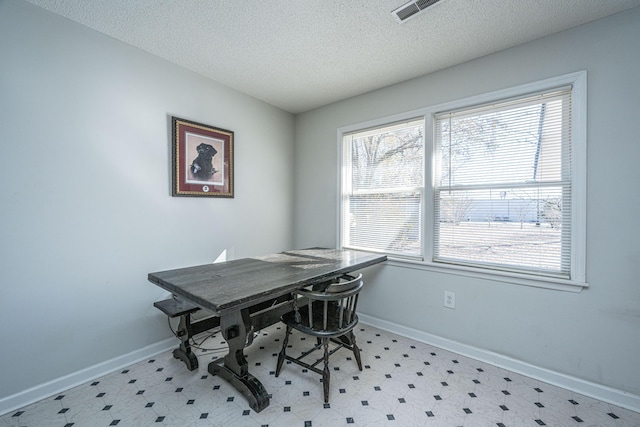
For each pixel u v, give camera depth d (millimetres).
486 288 2088
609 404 1625
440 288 2305
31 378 1621
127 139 2000
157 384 1791
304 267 2045
